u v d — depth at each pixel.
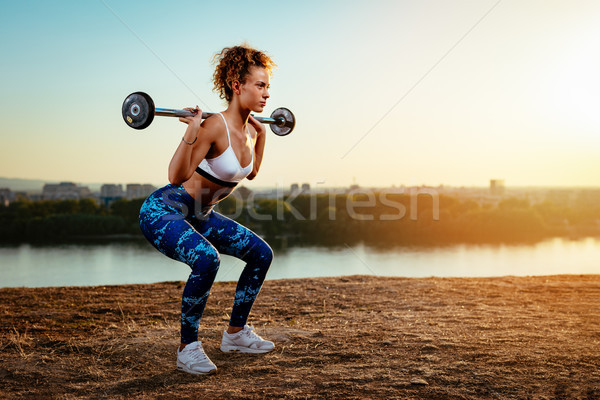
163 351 2.72
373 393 2.08
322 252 30.72
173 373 2.39
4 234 45.78
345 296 4.37
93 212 51.19
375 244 37.41
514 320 3.35
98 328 3.28
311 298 4.29
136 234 48.31
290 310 3.83
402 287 4.81
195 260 2.32
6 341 2.93
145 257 33.56
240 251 2.61
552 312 3.63
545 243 47.00
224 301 4.18
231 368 2.45
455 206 51.97
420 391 2.09
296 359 2.56
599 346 2.69
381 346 2.74
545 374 2.26
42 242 45.47
